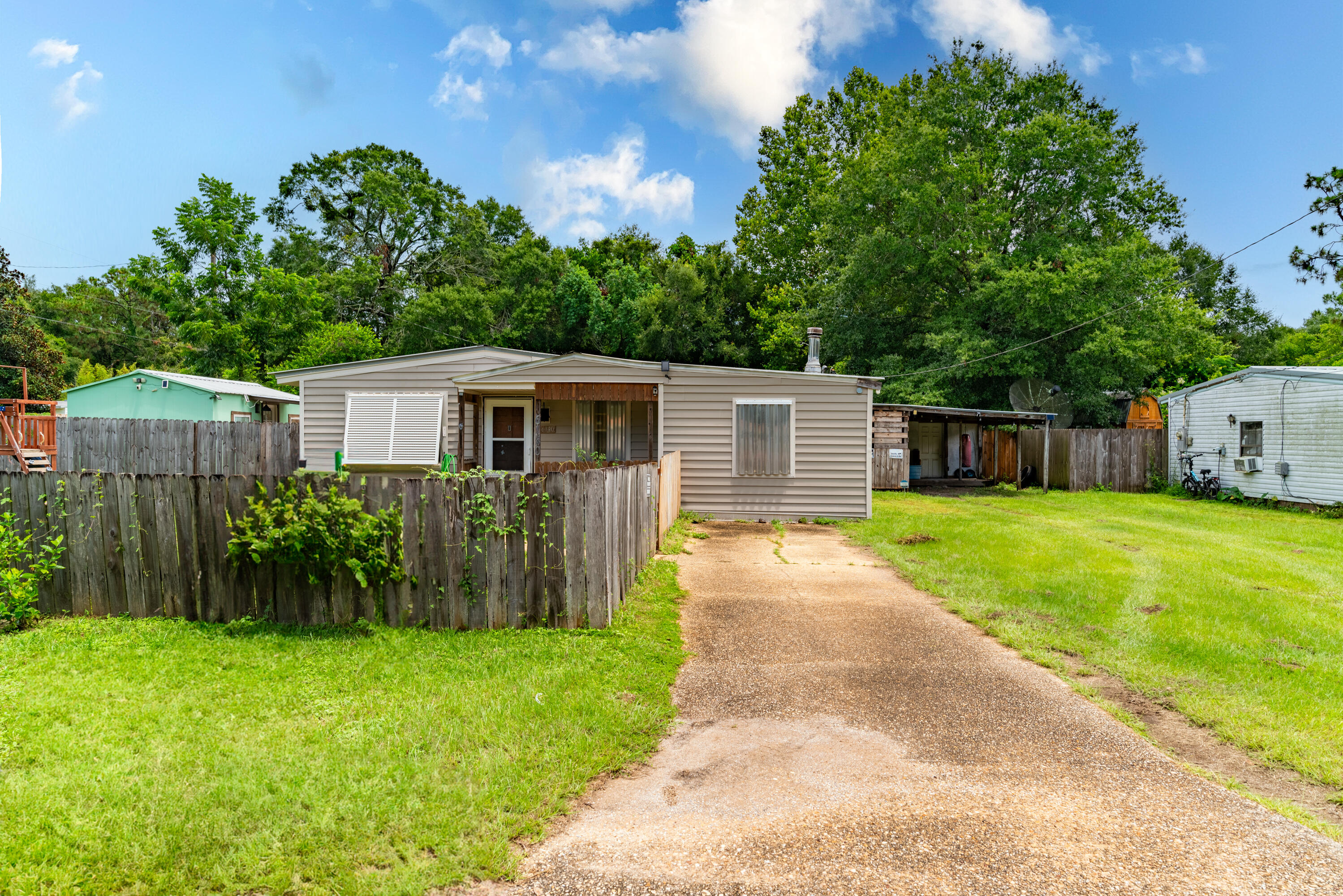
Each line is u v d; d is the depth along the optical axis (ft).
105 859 8.92
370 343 99.40
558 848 9.41
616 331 106.73
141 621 18.89
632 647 17.29
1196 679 16.01
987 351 80.89
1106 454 66.18
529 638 17.63
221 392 71.36
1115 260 78.59
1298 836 9.82
